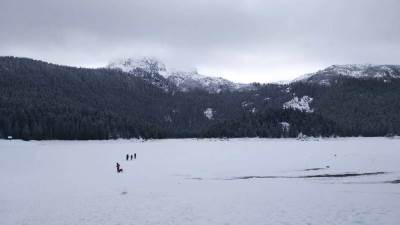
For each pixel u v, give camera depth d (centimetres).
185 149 11438
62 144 14912
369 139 18675
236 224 2391
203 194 3531
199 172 5403
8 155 8906
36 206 3103
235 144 14925
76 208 2984
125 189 3912
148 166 6369
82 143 16025
